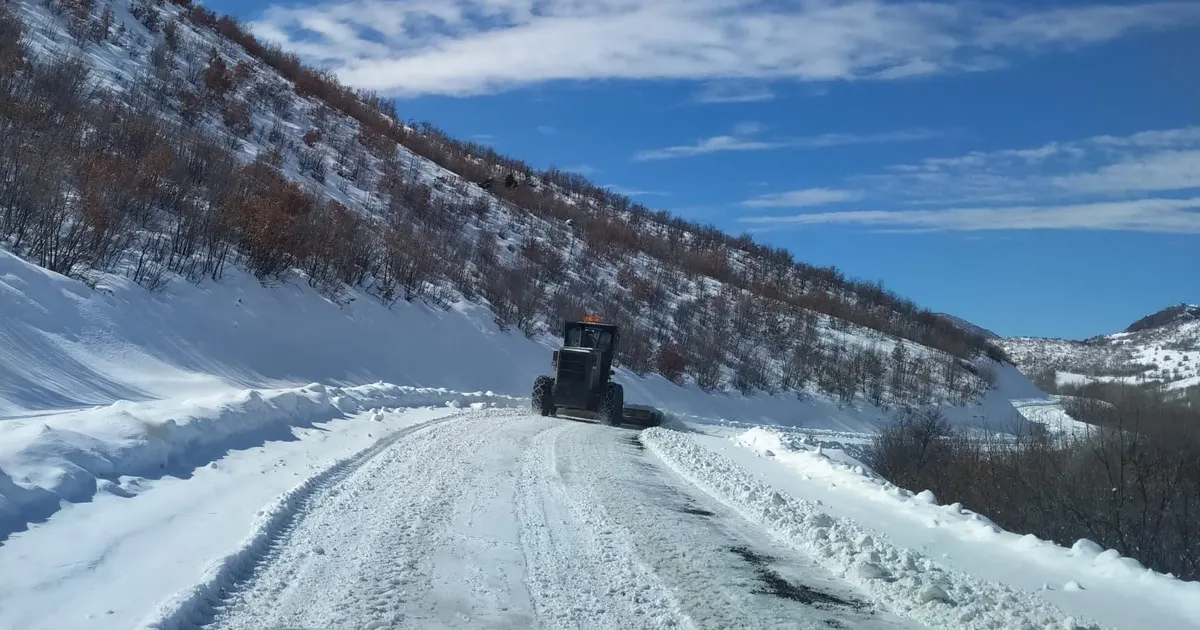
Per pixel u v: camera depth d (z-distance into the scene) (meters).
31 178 16.94
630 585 6.87
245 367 18.41
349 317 23.73
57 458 7.35
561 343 32.88
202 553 6.36
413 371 24.39
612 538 8.35
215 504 7.77
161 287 18.19
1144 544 11.61
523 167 59.72
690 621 6.10
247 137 32.69
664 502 10.49
